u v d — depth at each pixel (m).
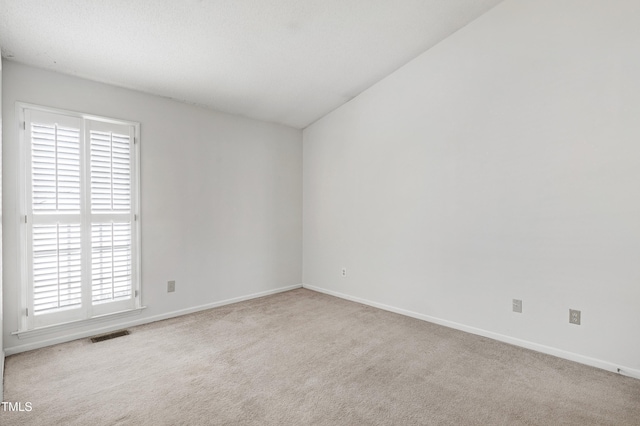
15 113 2.60
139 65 2.89
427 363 2.49
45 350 2.68
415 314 3.53
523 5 2.75
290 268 4.75
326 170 4.53
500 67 2.89
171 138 3.52
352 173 4.18
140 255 3.28
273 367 2.42
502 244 2.89
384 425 1.79
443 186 3.29
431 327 3.25
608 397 2.05
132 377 2.27
